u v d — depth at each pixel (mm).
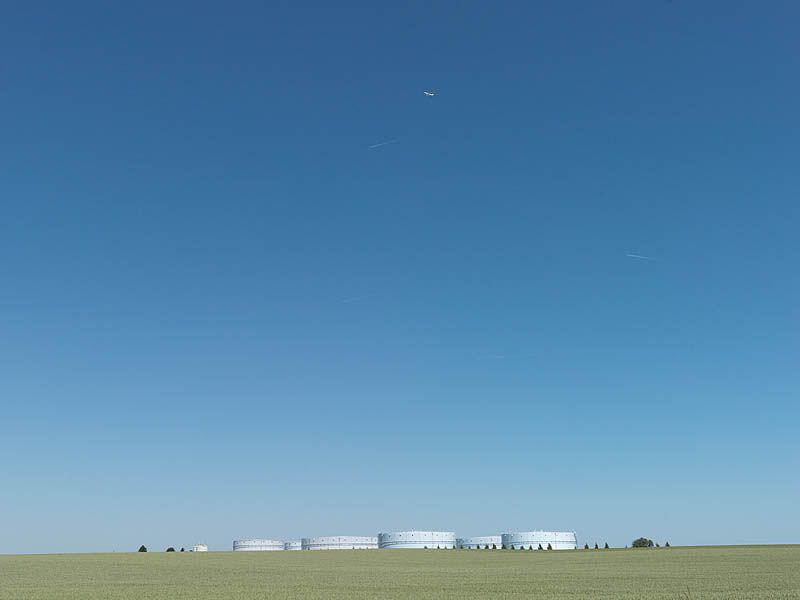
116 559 136375
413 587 67188
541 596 55625
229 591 63344
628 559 124438
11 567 106688
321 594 59375
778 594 54062
